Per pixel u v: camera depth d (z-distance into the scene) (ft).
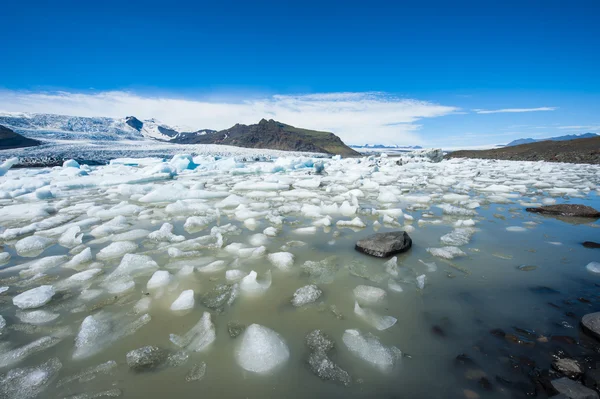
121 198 23.68
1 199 23.58
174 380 4.82
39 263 9.77
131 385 4.72
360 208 17.74
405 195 23.26
